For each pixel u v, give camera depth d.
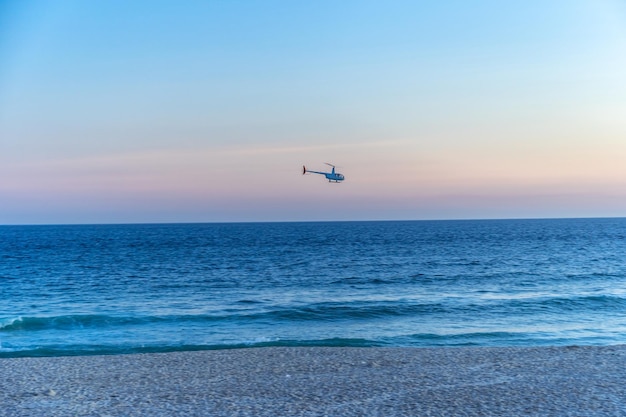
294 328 22.44
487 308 27.20
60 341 19.89
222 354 14.37
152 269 48.75
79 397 10.09
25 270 48.19
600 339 20.22
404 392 10.25
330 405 9.42
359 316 25.27
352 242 93.56
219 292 34.22
